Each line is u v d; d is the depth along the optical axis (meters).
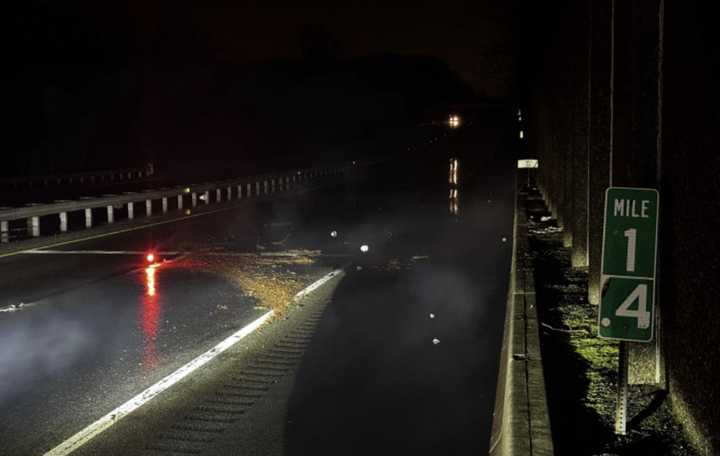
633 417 5.07
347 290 13.78
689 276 4.52
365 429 6.71
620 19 5.74
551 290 9.67
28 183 40.47
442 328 10.73
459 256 18.50
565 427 5.01
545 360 6.54
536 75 28.03
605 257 4.48
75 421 6.86
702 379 4.25
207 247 19.95
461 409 7.26
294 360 8.99
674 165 4.80
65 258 17.78
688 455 4.43
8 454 6.09
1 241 20.30
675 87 4.70
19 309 12.02
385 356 9.23
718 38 3.79
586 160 10.75
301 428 6.70
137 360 8.95
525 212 19.06
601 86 7.72
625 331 4.48
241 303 12.46
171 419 6.92
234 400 7.49
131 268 16.25
